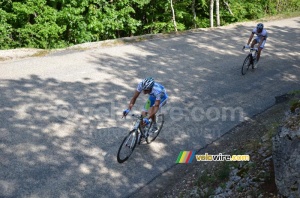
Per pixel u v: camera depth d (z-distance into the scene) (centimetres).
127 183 574
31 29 1429
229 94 952
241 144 662
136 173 602
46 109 775
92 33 1623
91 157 628
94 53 1212
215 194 514
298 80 1096
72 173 580
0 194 516
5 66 1006
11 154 608
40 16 1469
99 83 952
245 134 724
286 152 443
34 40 1445
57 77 962
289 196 430
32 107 777
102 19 1606
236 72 1137
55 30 1443
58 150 636
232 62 1242
